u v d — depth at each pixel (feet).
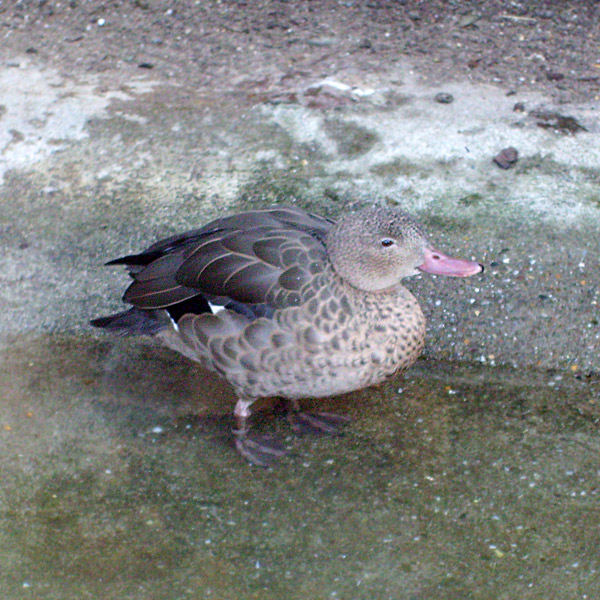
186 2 21.43
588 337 13.70
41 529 10.96
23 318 14.15
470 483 11.79
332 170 16.26
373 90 18.39
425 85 18.60
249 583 10.35
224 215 15.30
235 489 11.65
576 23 20.85
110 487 11.60
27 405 12.78
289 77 18.89
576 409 13.01
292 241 11.82
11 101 17.92
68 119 17.49
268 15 21.09
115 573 10.43
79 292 14.39
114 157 16.58
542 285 14.11
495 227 14.92
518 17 21.01
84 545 10.78
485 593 10.27
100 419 12.64
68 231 15.11
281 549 10.82
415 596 10.21
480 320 13.93
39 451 12.07
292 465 12.03
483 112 17.67
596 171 16.14
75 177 16.12
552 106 17.88
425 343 13.85
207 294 11.66
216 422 12.67
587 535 11.07
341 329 11.24
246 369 11.51
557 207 15.29
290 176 16.14
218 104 18.06
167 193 15.78
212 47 19.99
